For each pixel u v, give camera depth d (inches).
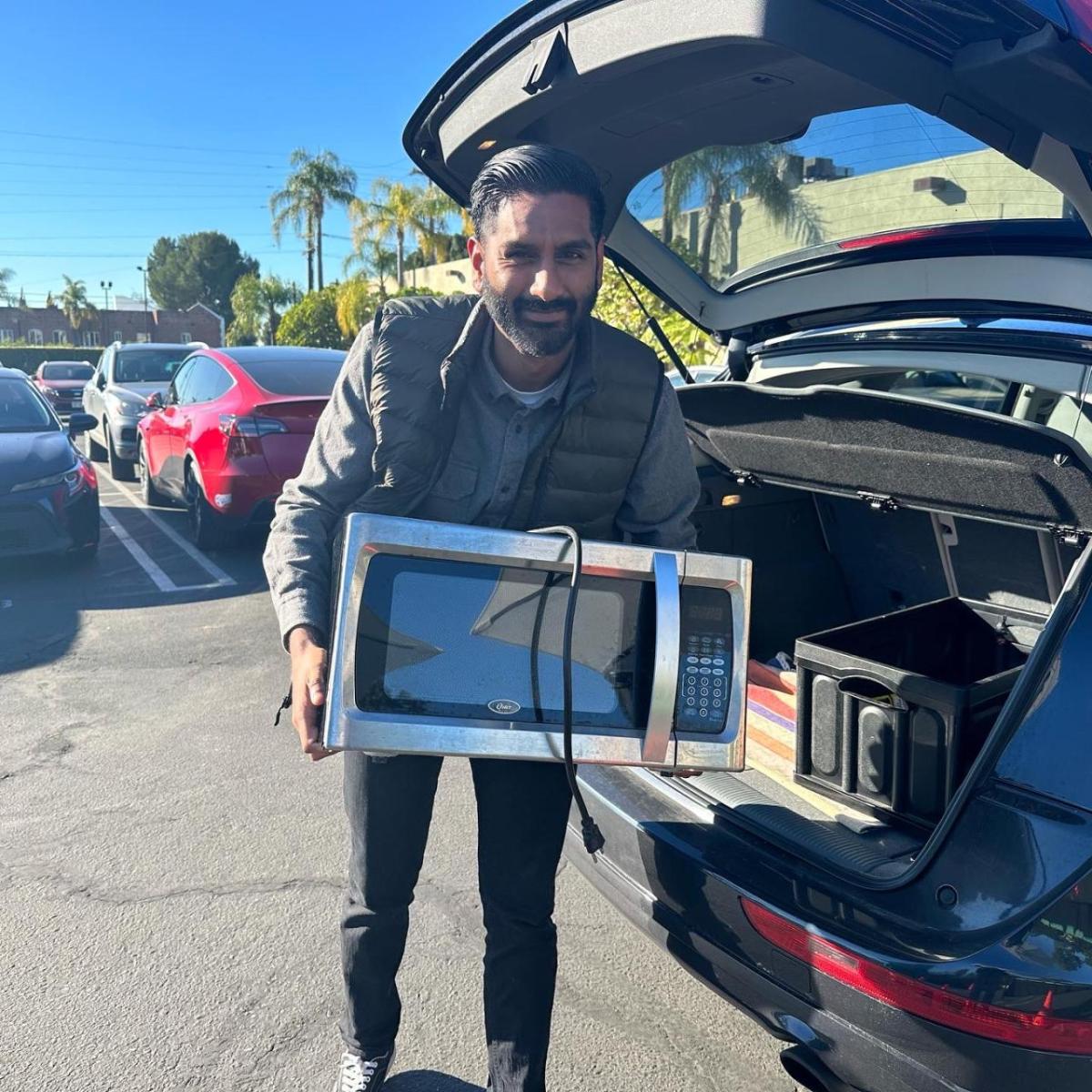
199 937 107.6
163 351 497.0
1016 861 59.4
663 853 77.0
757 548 128.6
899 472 89.3
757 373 122.0
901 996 61.0
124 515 357.7
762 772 93.4
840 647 96.6
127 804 137.3
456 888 117.1
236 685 182.7
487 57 80.2
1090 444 85.7
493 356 66.3
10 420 276.7
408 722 59.9
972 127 68.1
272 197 1727.4
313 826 131.0
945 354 98.7
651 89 79.5
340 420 68.9
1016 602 114.6
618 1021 95.5
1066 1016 56.8
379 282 1443.2
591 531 70.7
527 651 62.4
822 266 107.5
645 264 115.2
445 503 68.5
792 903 68.1
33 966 102.9
